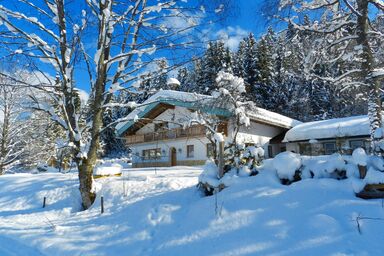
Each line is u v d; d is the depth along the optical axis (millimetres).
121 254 4895
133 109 9609
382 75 8984
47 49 8070
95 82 8875
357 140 21109
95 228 6328
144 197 7969
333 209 4363
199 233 4895
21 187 11211
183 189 7449
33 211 8977
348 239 3707
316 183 5105
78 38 8312
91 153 8883
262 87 36312
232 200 5461
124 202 7941
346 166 5203
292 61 10711
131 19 8445
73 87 8852
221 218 5055
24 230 6902
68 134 8984
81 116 9680
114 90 8391
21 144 24609
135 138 32219
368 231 3779
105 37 8414
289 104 32781
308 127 24250
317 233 3947
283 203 4852
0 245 5922
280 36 10250
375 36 9680
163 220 5898
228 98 10969
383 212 4043
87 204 8625
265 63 36438
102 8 8320
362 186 4586
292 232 4133
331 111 29797
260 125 26484
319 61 10398
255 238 4270
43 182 11445
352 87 11258
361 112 26688
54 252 5227
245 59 38531
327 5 9297
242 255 4016
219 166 6758
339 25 9531
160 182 9039
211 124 8531
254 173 6312
